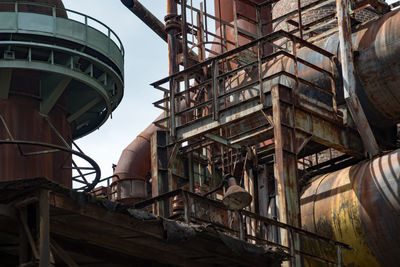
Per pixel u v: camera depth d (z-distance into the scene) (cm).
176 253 1841
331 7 3531
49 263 1410
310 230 2519
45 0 3017
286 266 2122
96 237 1688
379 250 2372
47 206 1439
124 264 1831
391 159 2394
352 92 2473
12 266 1708
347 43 2517
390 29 2502
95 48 2919
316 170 2892
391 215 2338
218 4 3388
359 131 2484
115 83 3062
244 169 2681
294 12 2880
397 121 2584
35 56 2892
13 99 2842
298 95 2422
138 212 1603
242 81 2870
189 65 3141
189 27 3184
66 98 3033
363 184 2416
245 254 1858
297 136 2381
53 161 2889
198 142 2741
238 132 2614
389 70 2483
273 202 2652
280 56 2827
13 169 2767
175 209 3225
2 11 2836
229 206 1889
